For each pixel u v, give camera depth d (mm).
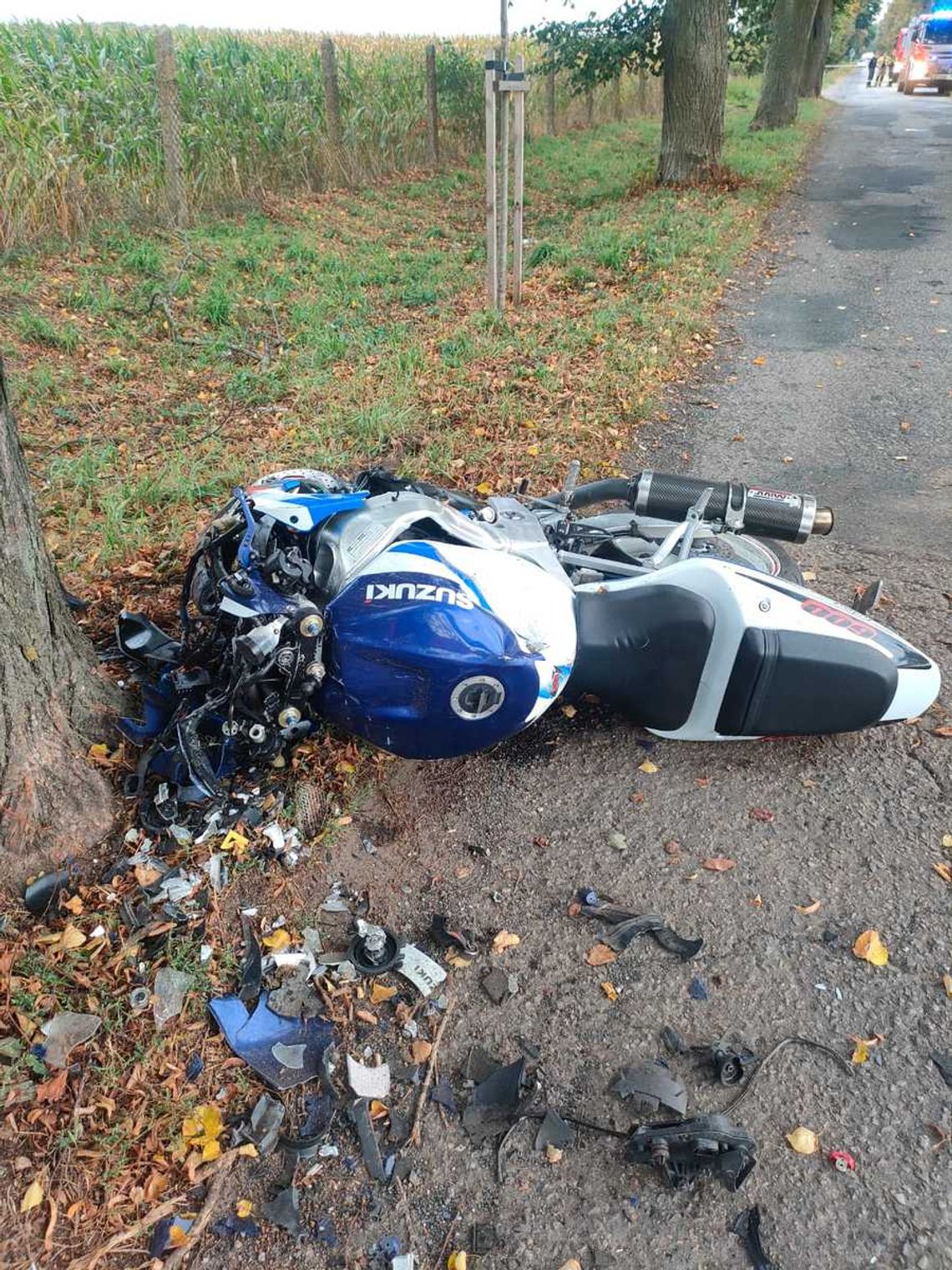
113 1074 2521
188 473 5785
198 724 3127
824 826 3320
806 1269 2148
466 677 3070
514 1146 2414
